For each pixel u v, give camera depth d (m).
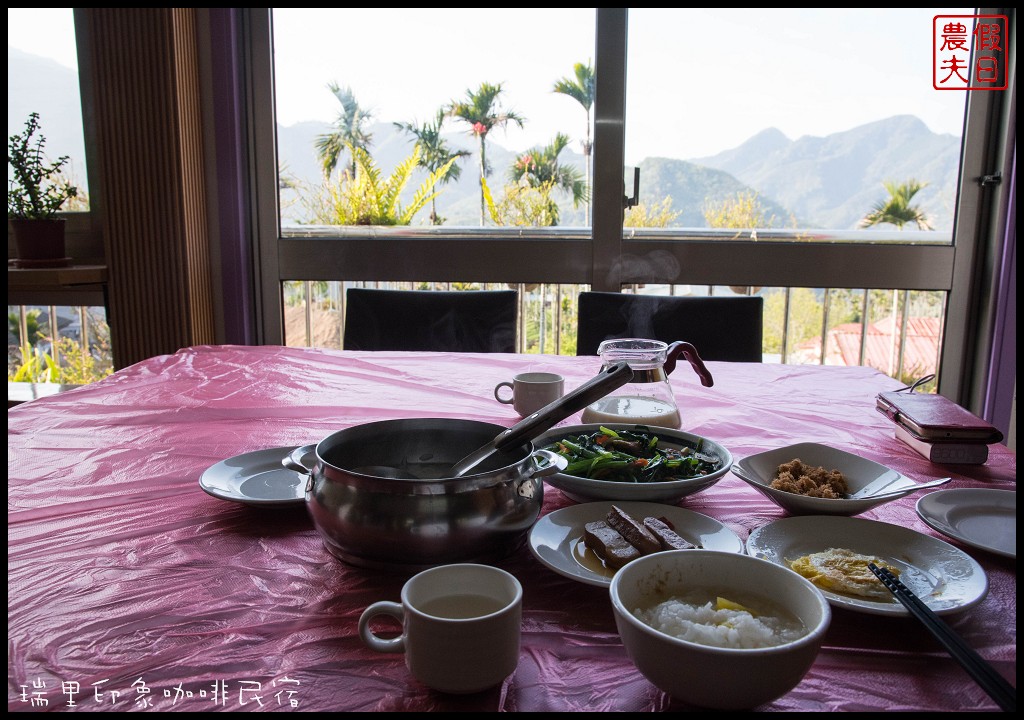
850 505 0.73
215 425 1.11
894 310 2.60
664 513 0.72
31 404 1.22
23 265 2.44
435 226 2.62
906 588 0.55
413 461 0.78
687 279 2.51
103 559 0.66
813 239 2.46
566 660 0.52
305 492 0.68
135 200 2.53
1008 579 0.63
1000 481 0.89
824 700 0.47
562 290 2.75
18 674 0.49
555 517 0.71
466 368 1.53
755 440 1.06
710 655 0.41
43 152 2.62
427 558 0.61
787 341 2.68
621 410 1.02
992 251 2.35
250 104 2.62
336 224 2.68
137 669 0.49
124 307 2.60
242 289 2.70
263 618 0.56
